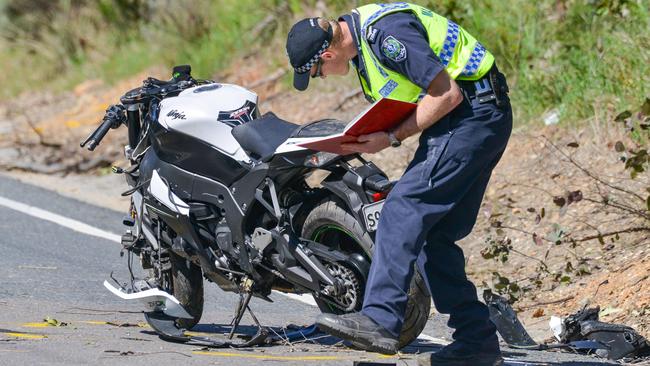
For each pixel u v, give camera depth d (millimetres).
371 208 19281
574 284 26234
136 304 26172
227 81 52375
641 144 31344
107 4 67562
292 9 52969
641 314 23391
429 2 41500
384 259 17328
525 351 21359
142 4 65625
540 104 36812
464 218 18188
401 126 17375
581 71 36250
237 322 21672
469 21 40312
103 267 30469
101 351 19906
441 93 16938
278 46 52250
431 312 25781
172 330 21750
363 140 17562
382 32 17250
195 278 23344
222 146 21375
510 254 29391
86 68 65250
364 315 17234
